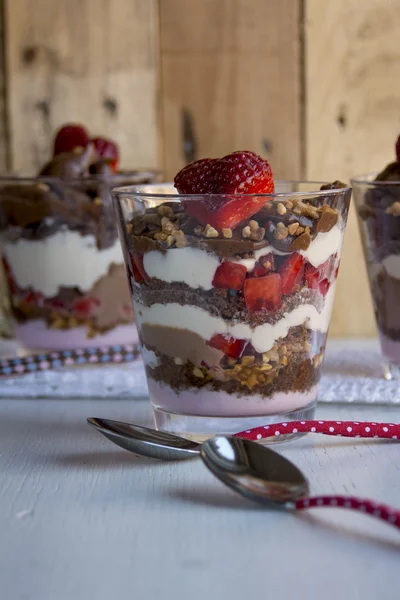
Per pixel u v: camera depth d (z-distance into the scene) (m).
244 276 0.47
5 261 0.63
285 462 0.43
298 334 0.49
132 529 0.42
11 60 0.71
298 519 0.42
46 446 0.50
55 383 0.58
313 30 0.69
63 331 0.63
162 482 0.46
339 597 0.38
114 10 0.70
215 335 0.48
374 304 0.58
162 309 0.49
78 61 0.71
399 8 0.69
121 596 0.38
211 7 0.70
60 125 0.71
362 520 0.42
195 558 0.40
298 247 0.48
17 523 0.43
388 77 0.70
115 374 0.58
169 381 0.49
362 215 0.57
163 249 0.48
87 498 0.45
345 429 0.48
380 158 0.70
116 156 0.66
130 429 0.48
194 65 0.70
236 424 0.49
